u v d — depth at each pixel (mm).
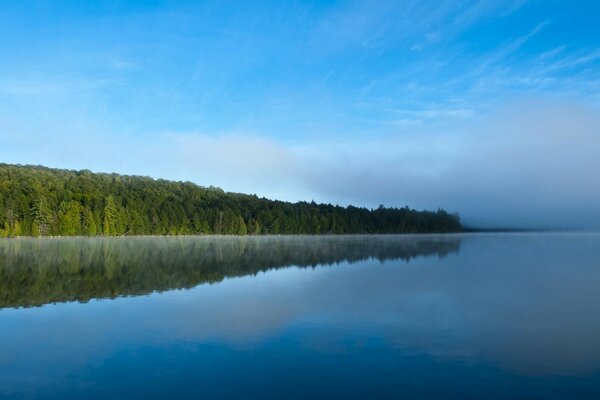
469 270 44469
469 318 23594
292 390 14484
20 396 14242
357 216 186625
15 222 108062
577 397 13961
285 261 54375
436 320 23172
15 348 18797
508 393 14227
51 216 114812
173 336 20359
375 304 27266
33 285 34844
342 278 38875
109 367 16547
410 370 16141
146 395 14227
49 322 23031
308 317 23859
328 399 13828
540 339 19812
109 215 125562
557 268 46531
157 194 158625
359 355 17703
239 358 17375
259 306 26703
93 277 39406
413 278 38844
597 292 31297
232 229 154250
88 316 24234
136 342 19500
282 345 19000
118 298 29391
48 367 16625
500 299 28844
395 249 78250
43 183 135375
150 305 27141
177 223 143875
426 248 81438
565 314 24453
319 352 18062
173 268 46438
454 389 14531
